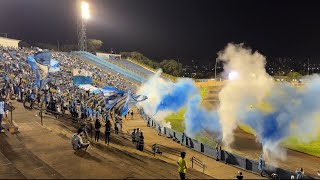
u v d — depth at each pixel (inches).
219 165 1064.8
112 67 3821.4
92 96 2000.5
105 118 1600.6
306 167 1118.4
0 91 1572.3
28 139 976.3
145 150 1155.3
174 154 1183.6
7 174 674.2
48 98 1583.4
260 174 962.7
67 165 741.3
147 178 681.0
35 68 1542.8
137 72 4092.0
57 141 960.9
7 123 1147.9
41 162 762.2
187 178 762.2
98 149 925.8
